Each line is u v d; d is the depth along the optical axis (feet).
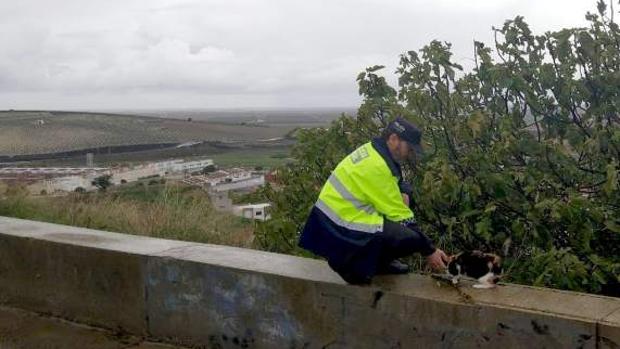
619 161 18.03
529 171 18.28
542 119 19.61
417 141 12.62
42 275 17.79
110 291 16.67
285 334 14.23
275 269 14.52
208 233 27.73
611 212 17.67
